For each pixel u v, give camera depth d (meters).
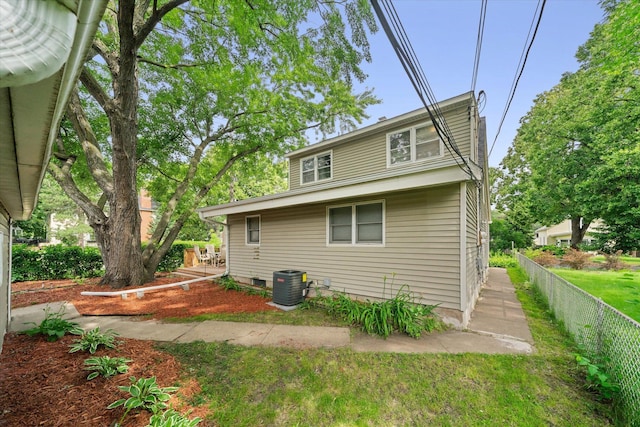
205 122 10.57
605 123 11.16
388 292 5.29
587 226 16.69
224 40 6.73
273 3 4.71
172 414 2.12
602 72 9.02
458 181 4.19
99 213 7.55
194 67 8.08
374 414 2.38
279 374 2.95
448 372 3.00
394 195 5.27
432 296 4.73
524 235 21.19
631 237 12.32
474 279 5.96
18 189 2.26
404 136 7.52
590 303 3.33
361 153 8.42
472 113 6.30
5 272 3.75
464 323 4.39
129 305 5.80
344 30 4.48
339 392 2.66
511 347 3.62
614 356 2.64
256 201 7.07
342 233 6.11
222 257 12.66
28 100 0.88
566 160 14.12
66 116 7.31
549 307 5.60
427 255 4.82
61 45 0.66
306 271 6.76
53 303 5.84
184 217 9.43
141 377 2.78
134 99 7.32
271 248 7.69
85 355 3.16
